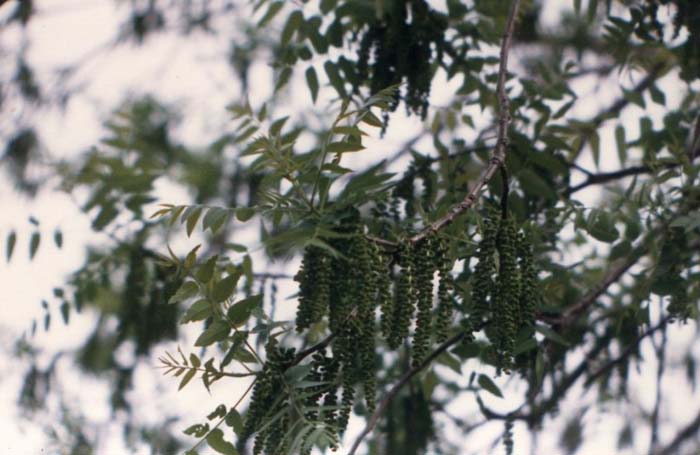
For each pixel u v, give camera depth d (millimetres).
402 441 8367
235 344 5207
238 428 5223
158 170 9875
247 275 7730
